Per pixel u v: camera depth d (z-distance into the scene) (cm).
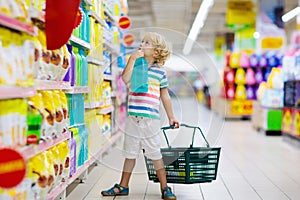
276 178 489
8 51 228
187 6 1514
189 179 397
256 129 1078
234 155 664
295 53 825
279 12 1426
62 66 325
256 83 1470
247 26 1590
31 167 258
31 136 254
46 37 278
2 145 218
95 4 491
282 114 923
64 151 332
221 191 421
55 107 304
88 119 462
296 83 782
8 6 225
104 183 446
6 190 220
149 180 438
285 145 791
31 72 255
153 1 1409
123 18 699
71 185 436
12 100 236
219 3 1516
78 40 394
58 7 273
